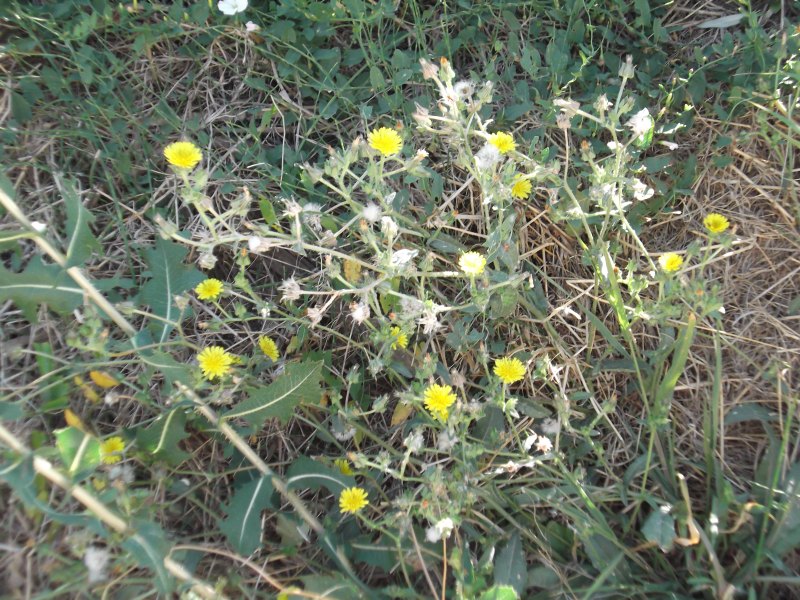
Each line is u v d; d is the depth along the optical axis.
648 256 0.58
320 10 0.68
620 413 0.61
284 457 0.60
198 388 0.52
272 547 0.55
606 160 0.65
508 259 0.57
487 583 0.54
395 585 0.53
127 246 0.62
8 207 0.49
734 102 0.67
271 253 0.65
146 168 0.66
